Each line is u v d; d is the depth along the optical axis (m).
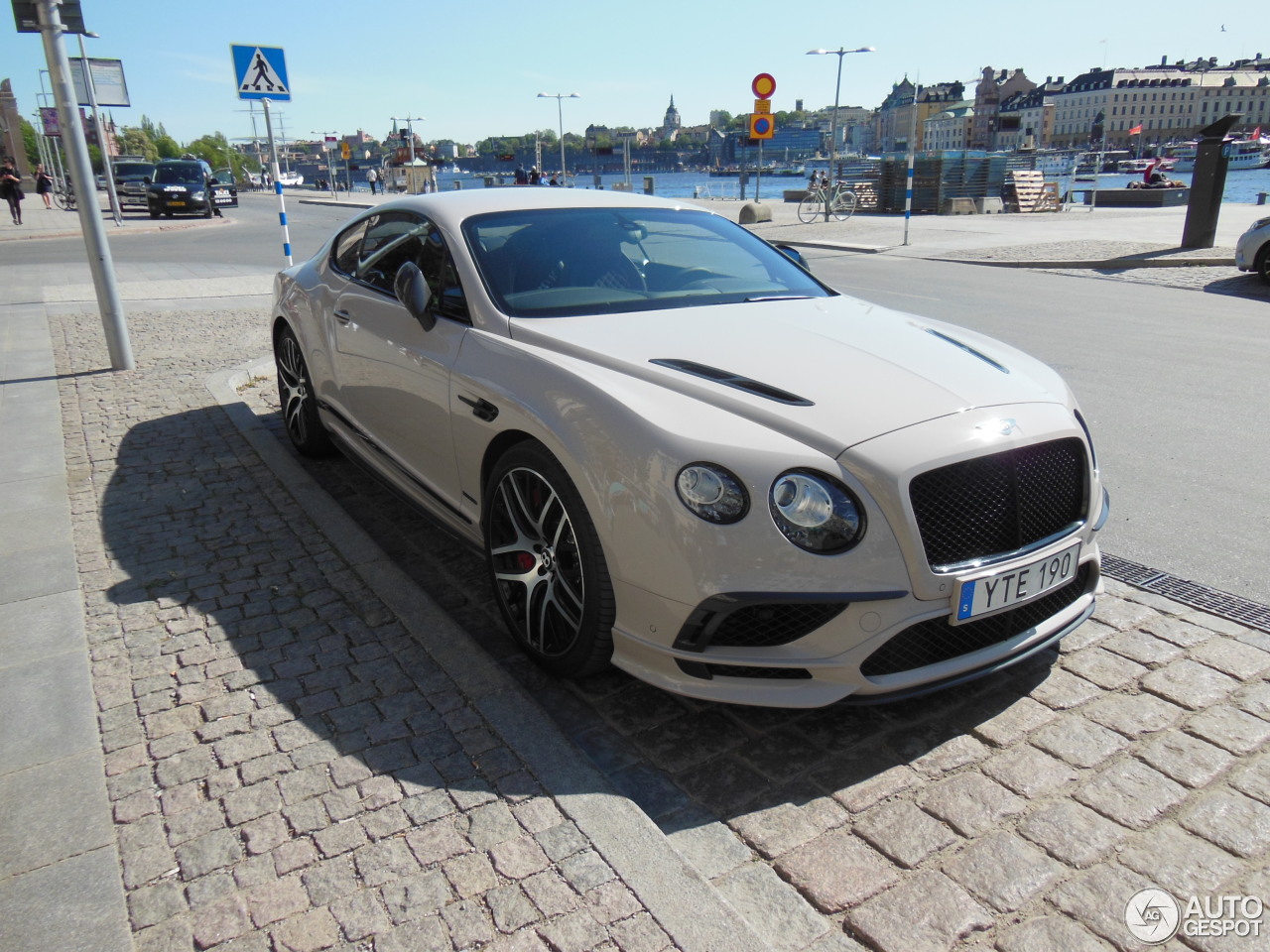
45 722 2.66
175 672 2.92
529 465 2.82
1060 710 2.77
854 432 2.46
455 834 2.19
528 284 3.41
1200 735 2.62
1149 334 8.45
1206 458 4.98
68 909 1.98
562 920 1.93
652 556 2.45
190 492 4.55
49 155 55.22
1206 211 14.77
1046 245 16.52
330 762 2.46
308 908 1.98
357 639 3.11
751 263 3.98
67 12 6.80
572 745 2.53
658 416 2.52
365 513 4.45
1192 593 3.47
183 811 2.28
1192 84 170.00
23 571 3.65
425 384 3.42
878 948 1.94
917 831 2.28
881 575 2.37
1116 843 2.23
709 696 2.48
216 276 14.12
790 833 2.29
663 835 2.18
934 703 2.83
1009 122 174.12
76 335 8.95
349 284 4.29
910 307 10.14
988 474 2.50
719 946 1.86
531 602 2.95
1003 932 1.97
